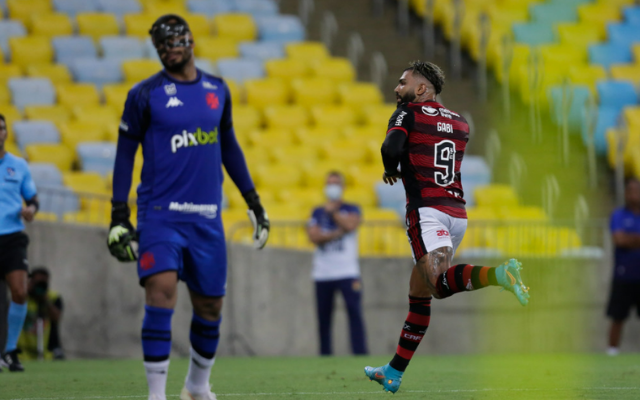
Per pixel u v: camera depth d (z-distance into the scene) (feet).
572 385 65.82
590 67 200.13
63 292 123.03
